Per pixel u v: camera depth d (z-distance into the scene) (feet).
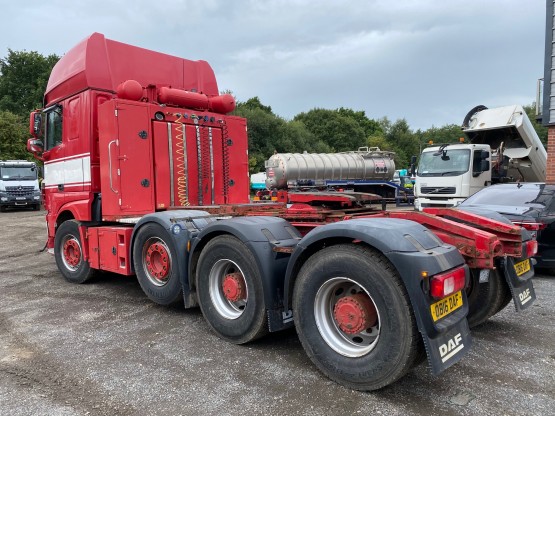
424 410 10.38
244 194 23.67
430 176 49.73
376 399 10.90
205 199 22.06
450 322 10.53
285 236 13.57
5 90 179.01
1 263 30.48
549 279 22.93
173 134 20.77
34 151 24.72
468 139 54.54
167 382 11.89
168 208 20.47
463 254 12.36
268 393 11.24
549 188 25.23
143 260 18.06
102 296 20.57
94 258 21.13
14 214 78.95
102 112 19.56
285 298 12.57
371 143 220.43
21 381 12.03
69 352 13.97
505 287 14.89
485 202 26.07
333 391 11.32
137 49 21.95
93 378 12.16
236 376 12.20
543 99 37.68
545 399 10.89
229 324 14.23
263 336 14.29
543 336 15.11
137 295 20.65
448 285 10.14
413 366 10.71
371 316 11.12
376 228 10.66
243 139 23.45
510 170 53.62
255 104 208.33
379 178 77.97
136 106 19.61
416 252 10.17
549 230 22.47
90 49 20.47
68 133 22.20
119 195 19.31
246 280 13.57
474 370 12.54
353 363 11.18
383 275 10.42
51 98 23.67
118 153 19.16
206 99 22.31
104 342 14.78
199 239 14.99
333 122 208.23
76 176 21.95
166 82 22.84
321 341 11.80
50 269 27.66
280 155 71.15
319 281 11.57
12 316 17.80
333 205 16.88
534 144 51.26
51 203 24.44
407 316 10.24
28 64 179.42
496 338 14.94
